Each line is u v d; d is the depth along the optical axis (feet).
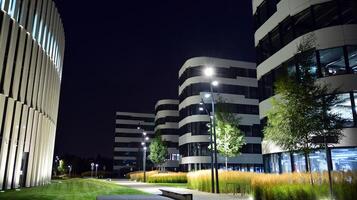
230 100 207.10
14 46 86.22
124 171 366.84
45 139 113.09
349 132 69.46
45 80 110.93
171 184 135.85
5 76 81.46
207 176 83.92
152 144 220.64
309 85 56.75
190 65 214.69
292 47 83.87
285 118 57.88
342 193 40.45
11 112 83.66
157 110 327.06
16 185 86.17
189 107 209.77
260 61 102.63
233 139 118.93
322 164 72.59
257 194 51.70
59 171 378.73
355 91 71.20
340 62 74.28
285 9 89.04
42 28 107.86
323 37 77.36
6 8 82.48
